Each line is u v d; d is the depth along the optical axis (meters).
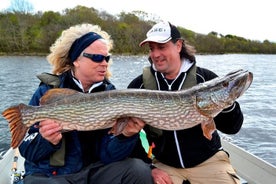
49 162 0.91
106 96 0.86
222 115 1.02
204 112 0.91
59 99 0.86
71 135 0.93
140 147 1.10
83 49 0.95
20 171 1.23
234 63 13.73
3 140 2.68
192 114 0.90
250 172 1.28
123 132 0.91
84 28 1.00
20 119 0.84
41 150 0.88
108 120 0.87
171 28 1.05
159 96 0.88
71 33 0.99
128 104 0.86
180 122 0.90
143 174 0.94
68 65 1.01
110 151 0.94
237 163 1.37
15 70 9.24
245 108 4.30
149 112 0.88
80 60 0.96
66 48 0.99
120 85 6.24
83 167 0.96
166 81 1.09
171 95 0.89
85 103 0.85
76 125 0.86
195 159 1.07
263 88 6.43
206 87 0.90
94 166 0.96
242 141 2.78
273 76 8.95
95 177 0.96
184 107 0.89
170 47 1.05
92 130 0.96
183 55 1.10
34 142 0.88
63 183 0.89
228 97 0.90
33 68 9.94
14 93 5.49
